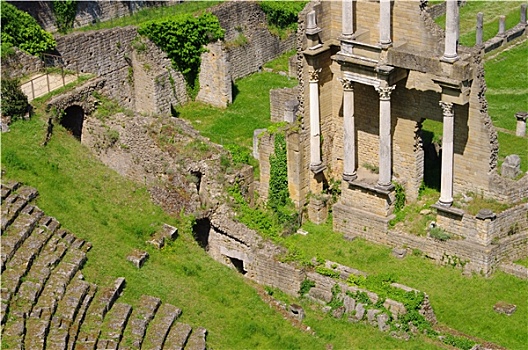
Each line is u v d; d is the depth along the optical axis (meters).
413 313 69.44
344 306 71.25
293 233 82.00
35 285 64.06
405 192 80.88
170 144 81.19
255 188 82.94
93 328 63.19
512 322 70.38
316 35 78.81
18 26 94.38
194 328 67.06
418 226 78.62
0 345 58.75
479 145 76.25
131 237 73.88
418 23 75.81
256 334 68.62
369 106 80.44
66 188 76.00
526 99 101.81
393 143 80.06
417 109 78.00
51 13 108.69
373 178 81.19
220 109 103.56
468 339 68.44
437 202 77.69
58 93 85.44
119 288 67.50
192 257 74.69
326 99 81.69
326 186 83.62
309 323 70.56
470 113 75.81
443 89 74.44
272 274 74.81
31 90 86.06
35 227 69.56
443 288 74.12
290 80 108.62
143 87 101.56
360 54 77.50
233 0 112.62
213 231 78.81
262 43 110.75
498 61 110.56
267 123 99.62
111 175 79.88
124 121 83.38
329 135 82.75
